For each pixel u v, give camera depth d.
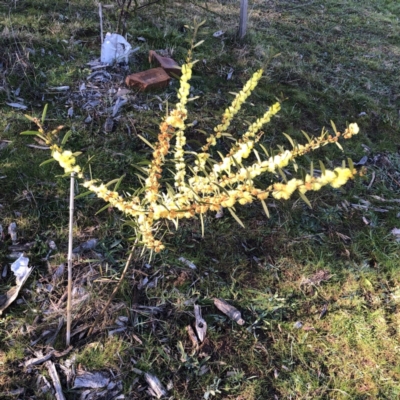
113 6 4.34
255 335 2.23
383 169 3.45
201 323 2.20
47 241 2.38
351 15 5.80
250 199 1.55
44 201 2.54
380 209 3.08
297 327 2.31
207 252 2.53
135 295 2.24
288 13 5.47
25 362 1.93
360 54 4.90
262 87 3.87
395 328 2.38
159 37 4.07
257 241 2.66
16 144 2.80
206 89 3.65
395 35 5.49
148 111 3.24
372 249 2.79
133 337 2.09
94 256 2.34
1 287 2.17
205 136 3.21
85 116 3.10
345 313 2.40
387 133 3.85
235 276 2.46
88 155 2.85
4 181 2.58
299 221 2.85
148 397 1.93
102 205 2.59
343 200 3.08
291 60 4.38
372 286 2.57
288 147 3.36
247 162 3.12
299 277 2.54
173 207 1.72
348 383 2.13
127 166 2.85
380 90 4.36
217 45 4.22
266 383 2.08
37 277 2.22
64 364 1.95
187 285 2.34
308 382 2.10
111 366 1.98
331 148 3.48
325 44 4.93
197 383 2.01
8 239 2.34
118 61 3.58
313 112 3.80
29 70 3.30
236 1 5.29
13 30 3.56
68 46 3.67
